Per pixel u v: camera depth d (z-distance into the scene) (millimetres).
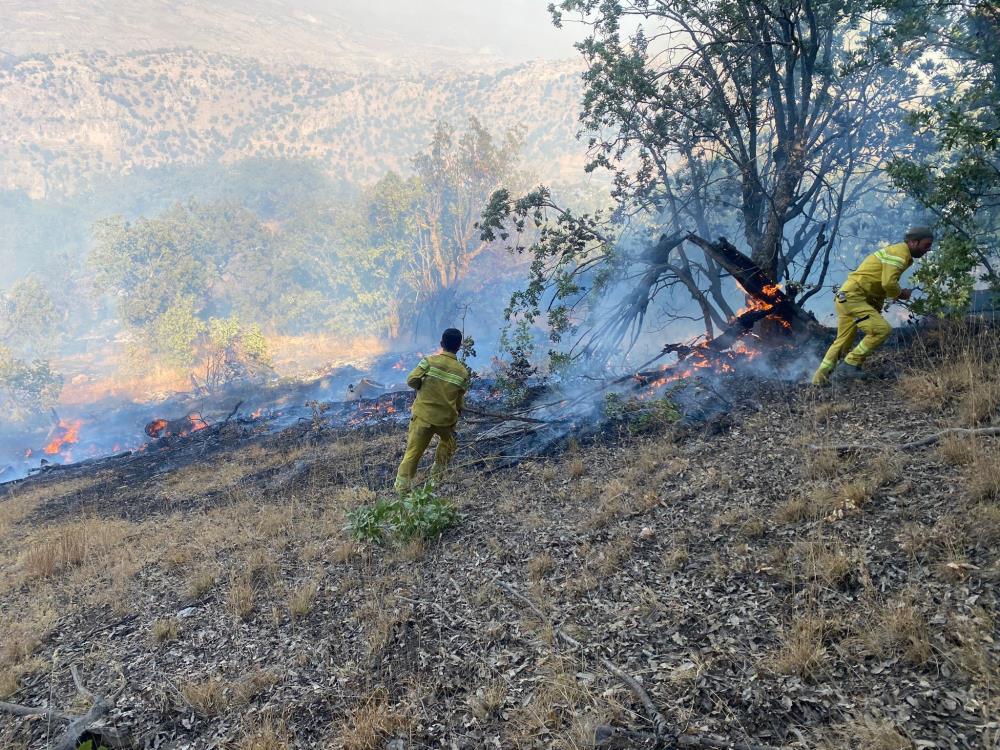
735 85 11297
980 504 3723
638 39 11594
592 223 12086
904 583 3340
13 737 3809
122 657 4539
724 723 2777
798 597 3477
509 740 2969
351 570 5176
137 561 6496
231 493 8891
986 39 10102
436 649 3832
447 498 6246
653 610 3732
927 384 5777
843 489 4348
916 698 2631
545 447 7426
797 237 11562
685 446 6371
